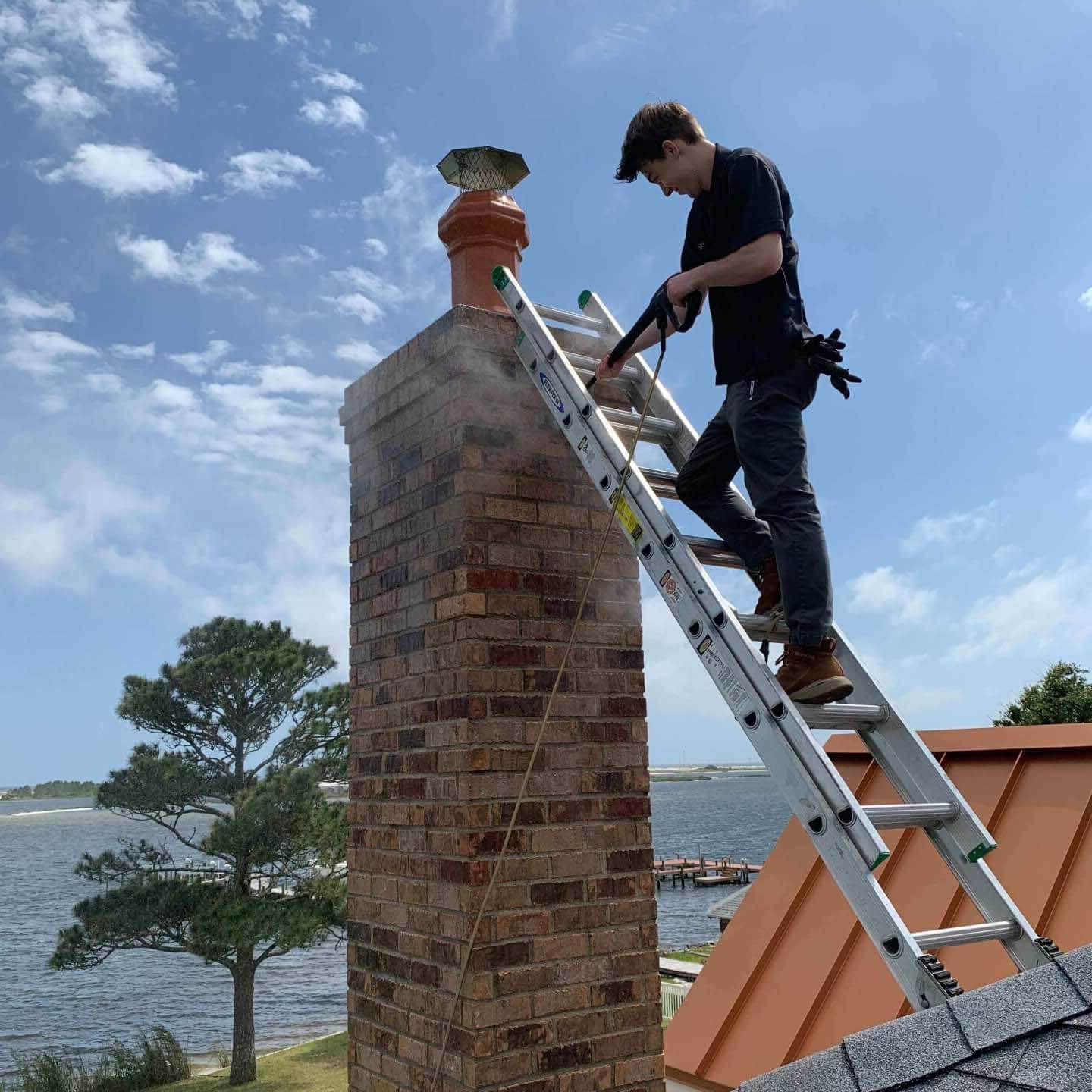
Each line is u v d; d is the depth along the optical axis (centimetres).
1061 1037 149
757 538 272
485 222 343
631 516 274
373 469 357
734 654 237
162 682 1988
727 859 7875
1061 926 366
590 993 295
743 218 242
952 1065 153
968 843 221
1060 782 426
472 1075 273
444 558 312
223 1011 3416
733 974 444
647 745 326
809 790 212
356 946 336
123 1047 2270
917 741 236
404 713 323
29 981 4175
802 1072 163
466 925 282
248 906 1897
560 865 299
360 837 341
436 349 324
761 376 250
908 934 190
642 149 256
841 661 254
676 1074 413
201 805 2036
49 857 11644
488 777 292
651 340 291
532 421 324
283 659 2020
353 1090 329
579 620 304
